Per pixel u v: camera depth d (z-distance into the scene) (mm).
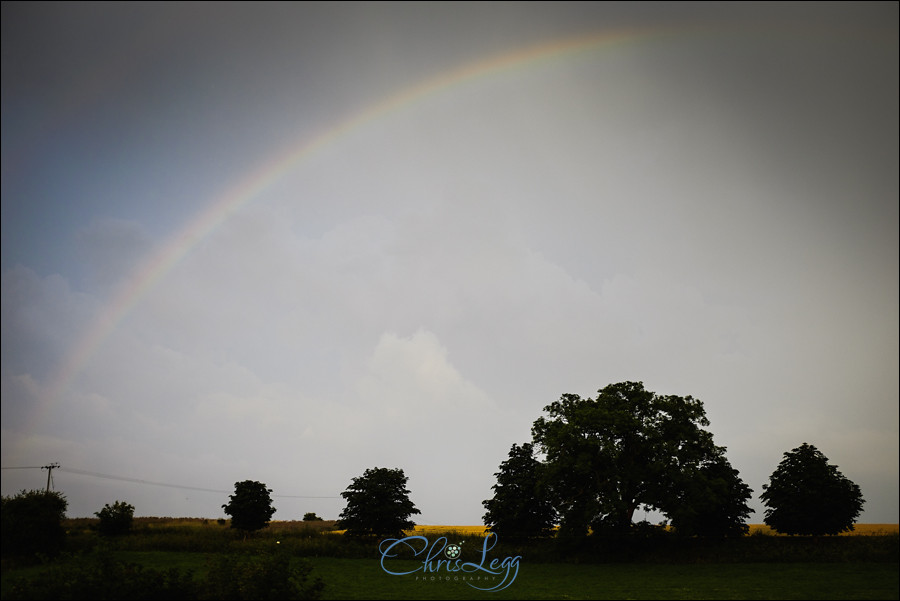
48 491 51875
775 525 55062
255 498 68375
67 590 23891
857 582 37188
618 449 49031
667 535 53156
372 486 57375
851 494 53281
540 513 58906
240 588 24453
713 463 53031
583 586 35938
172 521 93250
